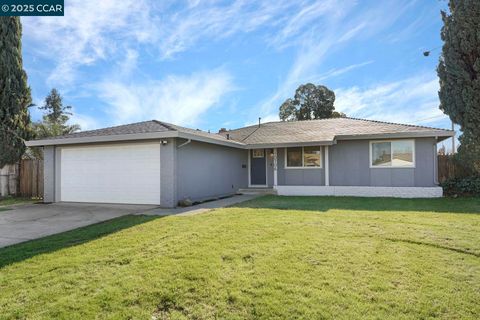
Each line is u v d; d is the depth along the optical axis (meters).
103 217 8.26
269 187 15.12
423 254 4.48
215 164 12.96
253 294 3.29
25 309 3.06
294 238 5.34
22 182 14.35
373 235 5.53
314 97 35.25
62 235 6.05
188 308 3.07
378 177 13.06
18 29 14.91
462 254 4.49
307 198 12.02
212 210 8.80
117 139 10.38
